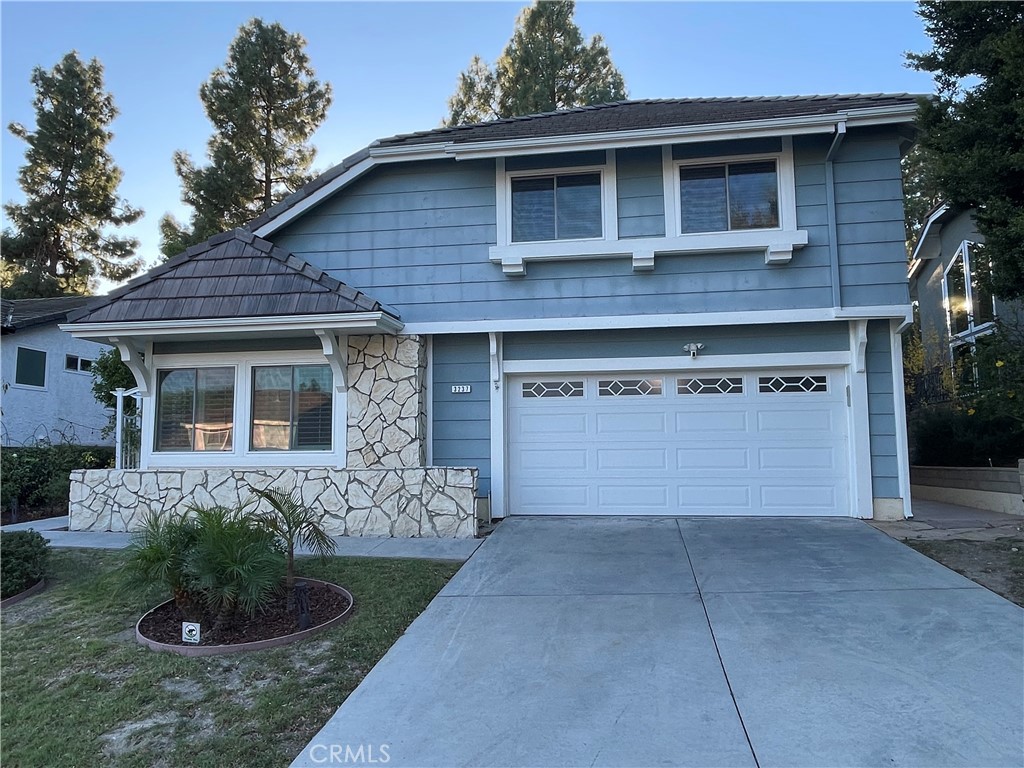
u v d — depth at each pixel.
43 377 17.05
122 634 4.99
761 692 3.78
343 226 9.82
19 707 3.83
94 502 9.20
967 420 10.65
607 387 9.51
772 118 8.21
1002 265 6.83
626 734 3.35
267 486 8.80
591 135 8.53
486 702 3.75
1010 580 5.82
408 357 9.38
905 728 3.34
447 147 8.94
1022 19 6.98
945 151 7.25
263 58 24.28
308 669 4.28
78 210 32.19
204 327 8.74
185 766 3.18
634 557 6.97
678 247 8.84
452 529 8.23
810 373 9.05
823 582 5.89
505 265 9.20
